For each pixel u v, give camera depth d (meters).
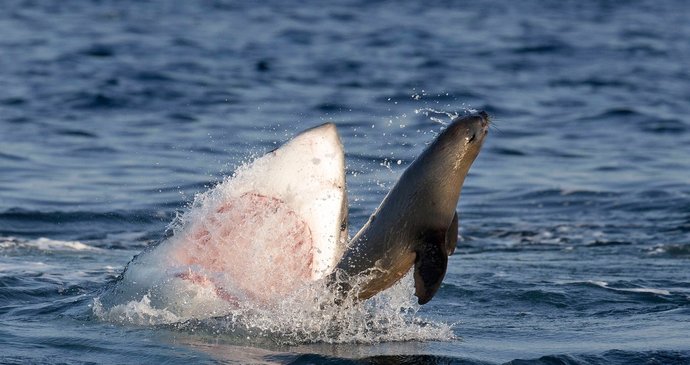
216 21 139.38
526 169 60.41
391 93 83.25
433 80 91.44
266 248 24.19
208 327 24.41
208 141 62.38
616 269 36.38
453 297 30.84
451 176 24.20
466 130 24.09
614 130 73.06
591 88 91.38
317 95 81.44
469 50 114.81
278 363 22.48
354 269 24.53
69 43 110.44
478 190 55.19
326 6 164.38
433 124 68.12
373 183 50.59
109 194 49.78
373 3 171.38
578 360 23.20
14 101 75.62
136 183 52.19
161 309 24.91
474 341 25.19
